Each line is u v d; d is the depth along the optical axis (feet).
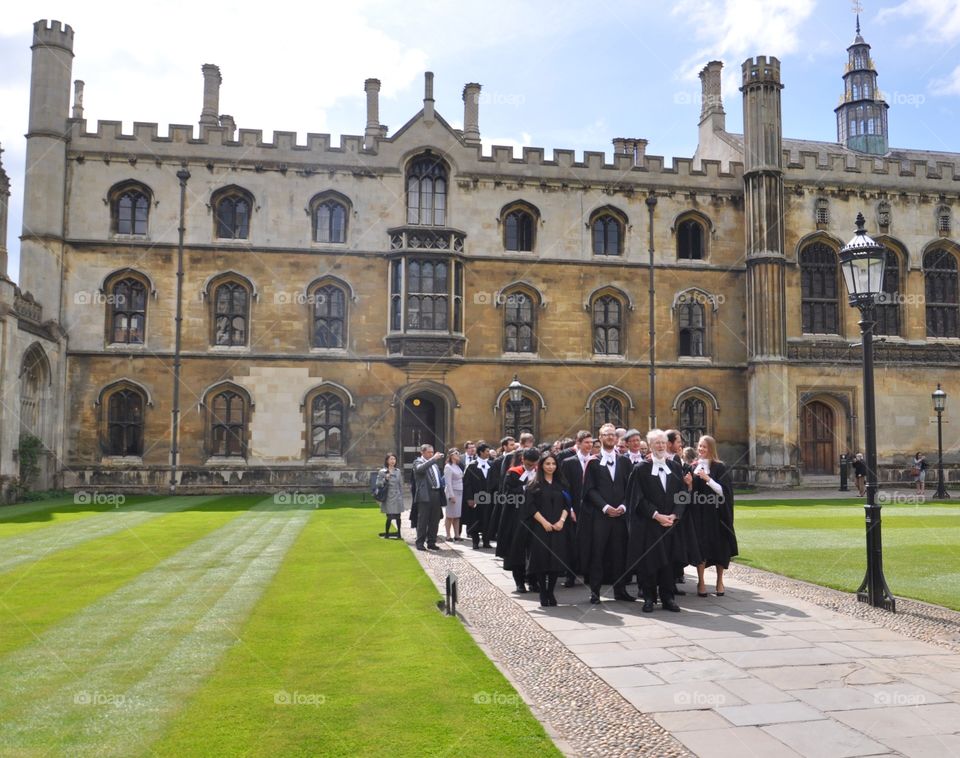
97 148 94.73
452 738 17.71
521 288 101.76
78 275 93.35
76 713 19.36
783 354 102.68
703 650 25.00
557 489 33.06
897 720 18.69
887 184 110.83
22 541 49.98
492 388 99.71
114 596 32.94
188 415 94.02
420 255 96.94
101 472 91.25
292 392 96.07
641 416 102.78
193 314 95.09
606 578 33.58
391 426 97.45
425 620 28.89
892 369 107.55
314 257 97.86
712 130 130.52
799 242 107.65
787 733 17.90
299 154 98.48
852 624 28.43
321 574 38.37
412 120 101.35
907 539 51.39
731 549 34.01
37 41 93.76
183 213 95.81
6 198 76.54
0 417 75.46
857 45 143.43
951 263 112.88
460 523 55.11
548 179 103.50
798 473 101.76
